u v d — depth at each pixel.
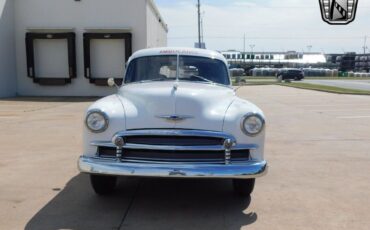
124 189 5.47
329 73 71.00
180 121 4.44
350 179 6.02
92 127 4.52
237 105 4.81
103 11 21.84
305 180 5.95
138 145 4.40
